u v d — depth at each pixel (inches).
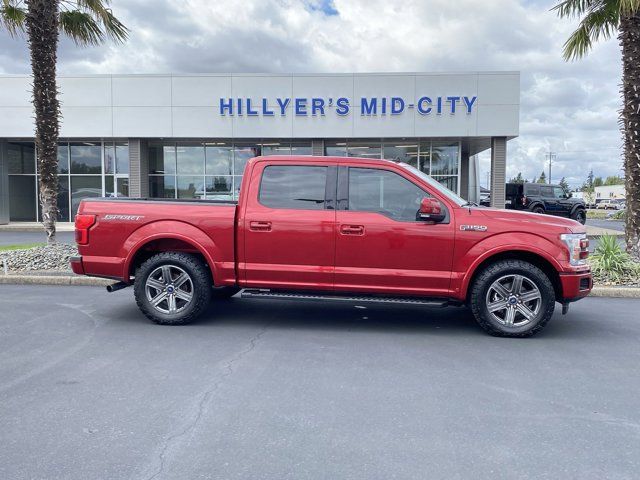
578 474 120.9
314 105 818.2
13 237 745.0
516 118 791.1
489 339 236.8
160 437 137.6
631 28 374.6
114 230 255.3
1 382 177.0
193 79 831.7
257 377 183.5
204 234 249.4
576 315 287.1
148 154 916.0
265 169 250.8
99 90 845.2
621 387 177.2
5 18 469.4
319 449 131.7
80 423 145.8
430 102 800.9
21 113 876.0
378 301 240.8
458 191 869.8
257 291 254.1
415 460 126.6
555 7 435.8
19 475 118.9
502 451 131.5
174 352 212.1
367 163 245.4
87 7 453.7
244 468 122.6
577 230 237.3
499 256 241.0
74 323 259.1
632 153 385.1
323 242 241.9
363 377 184.5
